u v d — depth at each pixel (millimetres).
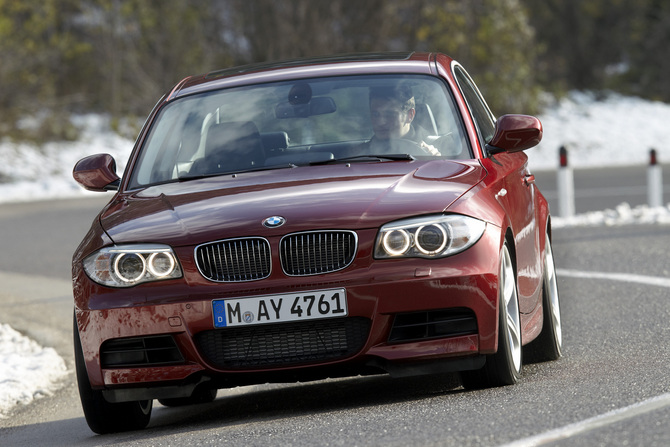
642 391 13297
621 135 101688
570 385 14445
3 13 93312
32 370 22172
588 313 23406
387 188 14992
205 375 14406
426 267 14102
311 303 14062
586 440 10609
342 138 17016
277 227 14336
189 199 15641
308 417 14039
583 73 123375
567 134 101188
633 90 129250
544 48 107375
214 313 14211
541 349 18203
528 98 103562
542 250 18406
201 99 18453
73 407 19031
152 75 96062
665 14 128750
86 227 53750
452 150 16734
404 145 16812
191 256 14438
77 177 17938
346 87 17953
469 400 13930
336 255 14250
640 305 23719
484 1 102812
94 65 98688
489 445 10805
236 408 17219
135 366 14594
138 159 17750
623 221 43094
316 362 14164
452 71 18516
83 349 14852
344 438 12031
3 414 19094
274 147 17047
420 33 99062
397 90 17672
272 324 14148
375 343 14117
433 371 14336
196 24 96125
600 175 71938
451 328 14297
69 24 99188
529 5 122500
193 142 17594
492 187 15578
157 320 14352
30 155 87188
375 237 14211
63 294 33625
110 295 14609
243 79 18766
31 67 94250
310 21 95812
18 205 69562
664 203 50469
